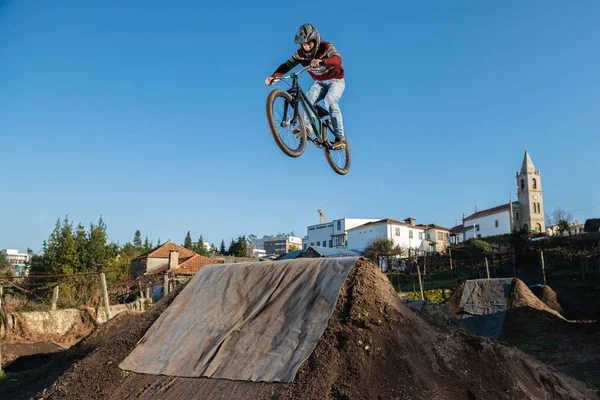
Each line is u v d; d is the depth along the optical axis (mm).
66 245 27734
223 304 8188
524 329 19969
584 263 31797
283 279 8242
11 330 20234
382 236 59844
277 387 6062
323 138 6207
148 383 6859
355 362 6168
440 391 6125
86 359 7715
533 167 66688
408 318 7289
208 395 6262
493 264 32250
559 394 7820
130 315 16016
